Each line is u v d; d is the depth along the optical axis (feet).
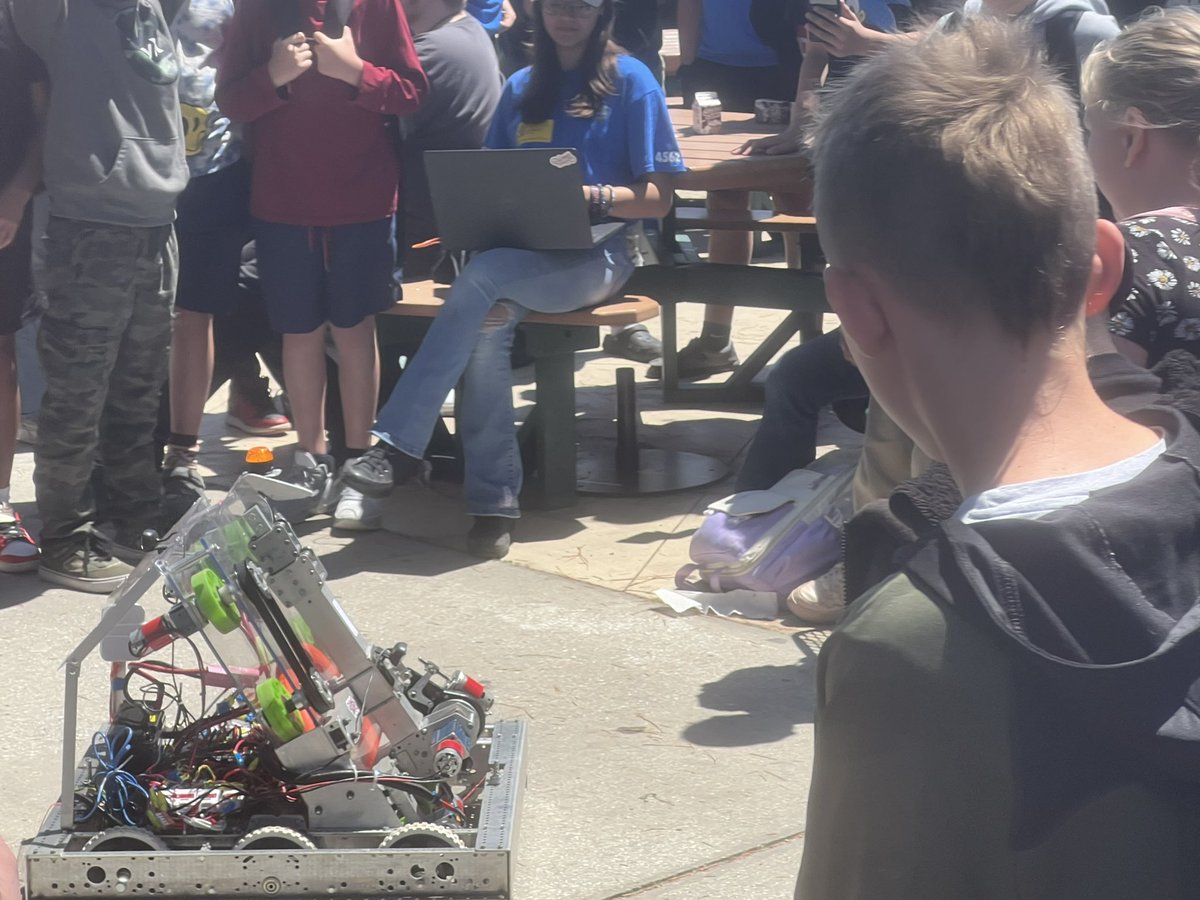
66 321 13.67
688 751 10.75
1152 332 6.35
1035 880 2.77
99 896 8.18
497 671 12.26
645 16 23.70
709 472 17.99
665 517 16.49
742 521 13.78
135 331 14.48
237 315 18.03
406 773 8.66
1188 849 2.72
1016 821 2.72
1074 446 3.01
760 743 10.86
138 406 14.89
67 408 13.88
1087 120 7.17
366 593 14.12
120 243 13.66
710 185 17.20
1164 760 2.70
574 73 15.83
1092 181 3.07
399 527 16.26
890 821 2.78
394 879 8.16
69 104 13.25
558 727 11.19
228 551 8.39
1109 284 4.20
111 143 13.35
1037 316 2.99
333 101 15.16
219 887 8.18
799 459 14.74
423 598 13.98
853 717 2.83
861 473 12.12
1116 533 2.85
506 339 15.12
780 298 19.06
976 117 3.01
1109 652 2.78
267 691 8.35
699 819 9.74
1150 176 6.92
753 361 21.18
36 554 14.70
